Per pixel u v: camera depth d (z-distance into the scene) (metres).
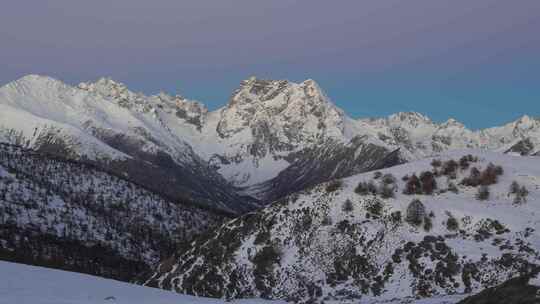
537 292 42.41
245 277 109.19
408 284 93.38
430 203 111.75
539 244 93.44
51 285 60.38
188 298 64.06
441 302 63.59
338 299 86.94
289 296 100.62
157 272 129.00
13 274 64.38
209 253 120.50
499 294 45.16
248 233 120.31
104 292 60.34
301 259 108.38
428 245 99.88
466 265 92.06
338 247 107.19
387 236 105.56
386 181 122.12
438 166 127.00
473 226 102.69
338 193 121.31
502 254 92.38
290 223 117.69
